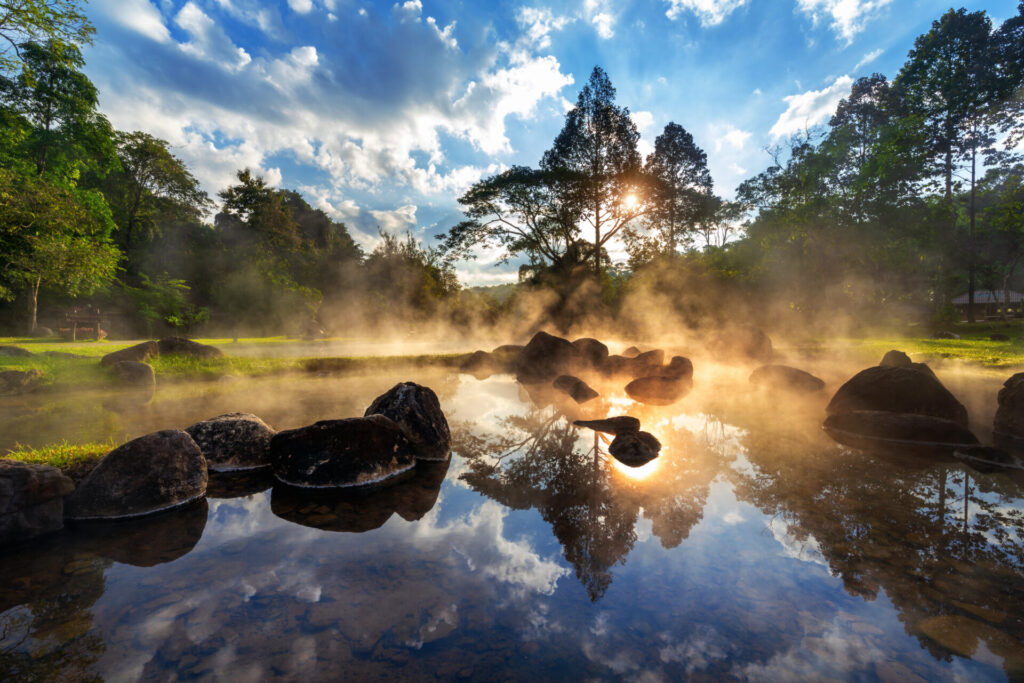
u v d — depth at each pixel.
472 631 2.22
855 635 2.21
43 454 4.28
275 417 6.67
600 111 26.73
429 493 4.29
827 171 29.50
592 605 2.47
